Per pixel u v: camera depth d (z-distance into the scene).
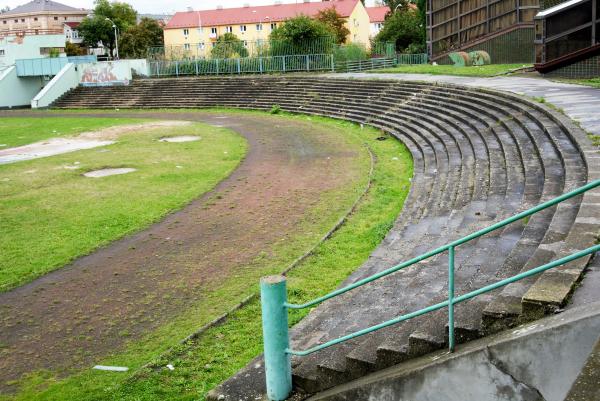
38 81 50.06
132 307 9.19
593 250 4.10
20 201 15.80
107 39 84.75
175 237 12.55
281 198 15.29
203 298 9.38
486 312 4.84
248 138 25.66
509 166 12.53
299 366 5.91
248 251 11.48
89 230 13.12
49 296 9.74
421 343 5.07
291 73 44.28
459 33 37.34
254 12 75.88
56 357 7.75
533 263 6.00
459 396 4.63
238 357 7.31
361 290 8.41
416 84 28.70
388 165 18.11
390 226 11.86
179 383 6.75
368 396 5.09
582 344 4.09
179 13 79.38
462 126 18.88
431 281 7.71
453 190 12.94
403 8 73.69
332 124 28.55
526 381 4.34
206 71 47.56
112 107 43.09
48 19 118.88
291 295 9.06
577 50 25.25
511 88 21.39
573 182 9.26
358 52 45.53
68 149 24.42
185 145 24.25
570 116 14.07
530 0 33.94
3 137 29.31
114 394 6.59
